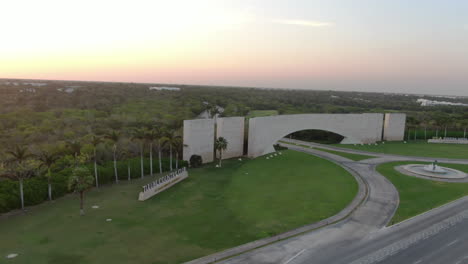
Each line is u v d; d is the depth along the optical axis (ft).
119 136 214.69
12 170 136.05
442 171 189.06
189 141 205.57
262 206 132.05
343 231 107.45
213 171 195.21
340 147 289.74
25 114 295.07
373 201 139.54
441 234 106.22
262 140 246.06
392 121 334.03
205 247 94.22
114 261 85.30
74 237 100.22
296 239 100.53
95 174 155.94
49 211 123.13
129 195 145.07
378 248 95.55
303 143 311.88
